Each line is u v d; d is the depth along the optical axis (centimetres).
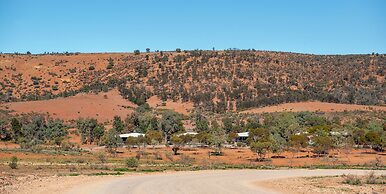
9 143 11225
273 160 8281
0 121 11944
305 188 3781
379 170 6372
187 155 8706
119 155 8662
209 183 4075
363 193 3422
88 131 12000
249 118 14675
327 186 3969
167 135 12625
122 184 3809
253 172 5797
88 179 4253
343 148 9881
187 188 3569
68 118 15312
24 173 4950
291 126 11231
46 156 7969
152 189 3431
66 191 3141
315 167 6950
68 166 6225
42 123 12444
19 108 15538
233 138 11519
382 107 16600
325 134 9988
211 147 10750
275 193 3362
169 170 5956
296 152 9788
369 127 11312
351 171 6138
